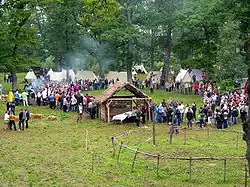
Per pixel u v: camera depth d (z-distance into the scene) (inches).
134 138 1272.1
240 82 2014.0
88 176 838.5
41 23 3203.7
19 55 1817.2
